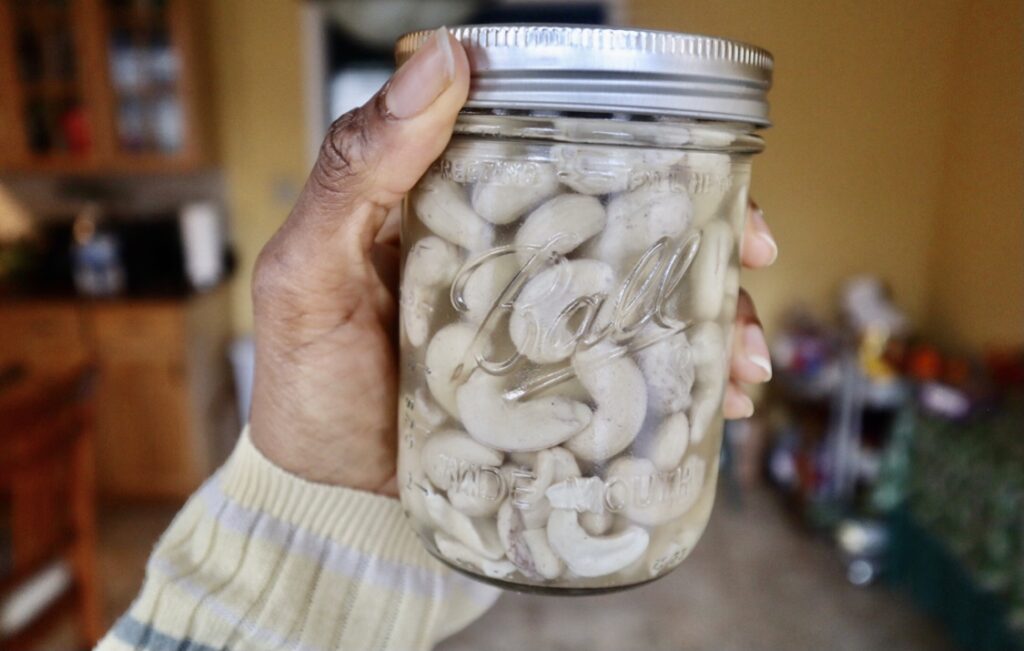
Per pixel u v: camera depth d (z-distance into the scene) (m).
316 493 0.52
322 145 0.40
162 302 2.25
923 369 1.98
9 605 1.21
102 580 1.97
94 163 2.41
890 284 2.64
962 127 2.38
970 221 2.32
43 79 2.39
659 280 0.35
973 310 2.29
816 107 2.53
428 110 0.35
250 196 2.70
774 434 2.58
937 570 1.68
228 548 0.49
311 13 2.55
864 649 1.71
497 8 2.45
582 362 0.35
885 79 2.49
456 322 0.37
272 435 0.52
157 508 2.35
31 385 1.52
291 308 0.50
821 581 1.98
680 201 0.35
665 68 0.32
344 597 0.50
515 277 0.35
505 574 0.38
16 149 2.40
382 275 0.54
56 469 1.24
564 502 0.36
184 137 2.41
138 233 2.54
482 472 0.37
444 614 0.53
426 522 0.41
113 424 2.32
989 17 2.23
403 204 0.42
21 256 2.46
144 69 2.39
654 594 1.92
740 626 1.80
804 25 2.47
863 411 2.36
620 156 0.34
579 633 1.77
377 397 0.54
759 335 0.56
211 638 0.46
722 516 2.32
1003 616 1.43
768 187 2.60
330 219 0.45
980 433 1.64
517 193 0.35
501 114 0.34
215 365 2.54
